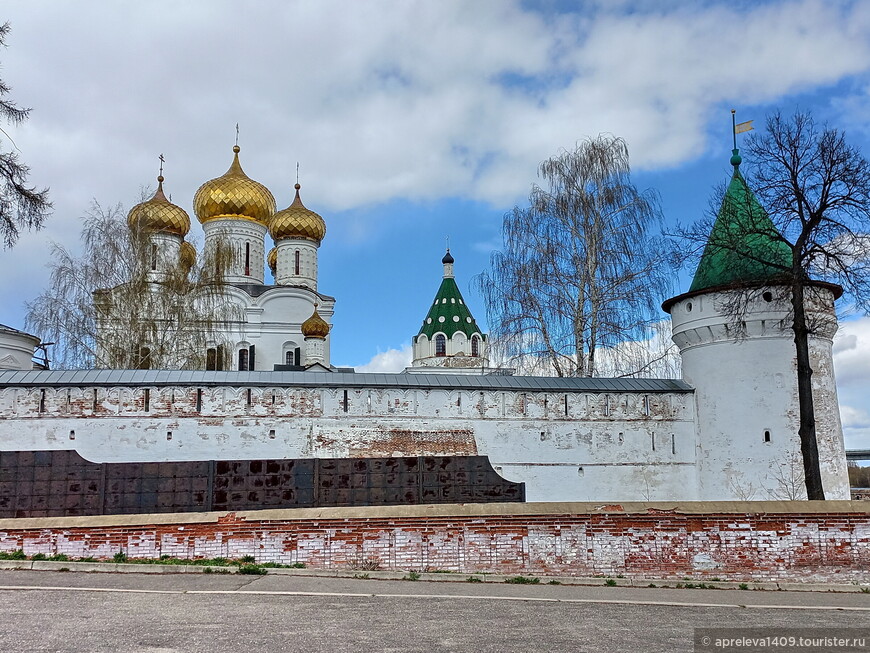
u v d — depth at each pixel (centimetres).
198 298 3700
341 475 2431
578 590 1430
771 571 1563
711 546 1571
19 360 3553
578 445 2894
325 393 2745
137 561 1548
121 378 2641
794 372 2800
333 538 1564
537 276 3300
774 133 2306
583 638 1026
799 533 1581
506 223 3394
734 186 2956
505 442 2838
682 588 1502
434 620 1111
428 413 2803
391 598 1279
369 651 925
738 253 2436
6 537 1580
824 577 1561
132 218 4419
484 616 1150
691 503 1598
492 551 1559
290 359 4884
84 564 1514
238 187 5222
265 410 2694
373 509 1579
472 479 2497
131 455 2577
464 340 7650
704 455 2928
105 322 3491
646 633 1071
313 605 1200
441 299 7788
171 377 2683
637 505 1592
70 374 2642
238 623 1058
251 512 1592
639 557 1564
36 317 3403
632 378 3083
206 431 2639
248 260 5244
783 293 2677
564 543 1562
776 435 2775
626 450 2927
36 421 2547
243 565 1523
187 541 1578
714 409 2908
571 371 3312
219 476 2370
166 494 2341
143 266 3622
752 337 2847
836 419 2848
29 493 2308
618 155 3381
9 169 2064
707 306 2922
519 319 3300
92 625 1031
